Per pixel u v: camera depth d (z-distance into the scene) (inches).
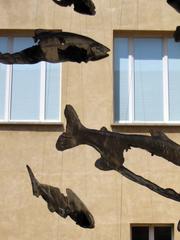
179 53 572.7
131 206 534.3
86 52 330.3
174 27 568.1
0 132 548.4
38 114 560.4
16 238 530.6
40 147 546.0
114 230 531.2
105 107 553.9
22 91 563.8
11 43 570.6
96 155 542.0
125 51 571.5
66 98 555.8
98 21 567.8
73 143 324.8
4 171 541.3
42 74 565.0
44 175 541.0
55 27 566.6
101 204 535.2
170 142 326.3
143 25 568.4
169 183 539.5
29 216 533.3
